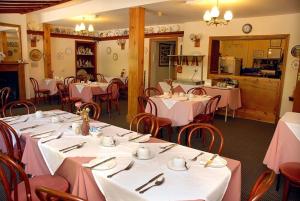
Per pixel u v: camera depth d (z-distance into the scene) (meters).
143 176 1.51
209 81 5.89
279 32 5.25
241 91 5.94
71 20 6.80
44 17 7.21
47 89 7.32
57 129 2.41
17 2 5.23
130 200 1.35
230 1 4.20
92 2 5.56
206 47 6.34
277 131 2.69
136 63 4.88
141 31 4.81
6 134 2.24
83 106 3.24
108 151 1.89
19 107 6.42
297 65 5.11
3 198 2.41
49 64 7.75
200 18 5.98
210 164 1.68
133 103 5.06
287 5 4.37
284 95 5.34
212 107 4.24
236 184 1.68
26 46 6.77
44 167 2.08
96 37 9.38
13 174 1.62
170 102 3.94
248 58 6.98
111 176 1.50
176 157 1.73
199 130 4.44
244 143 4.15
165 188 1.38
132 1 4.74
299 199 2.53
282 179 2.88
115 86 6.05
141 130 3.92
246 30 5.64
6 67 6.29
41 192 1.22
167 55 8.45
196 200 1.28
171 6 4.66
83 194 1.61
